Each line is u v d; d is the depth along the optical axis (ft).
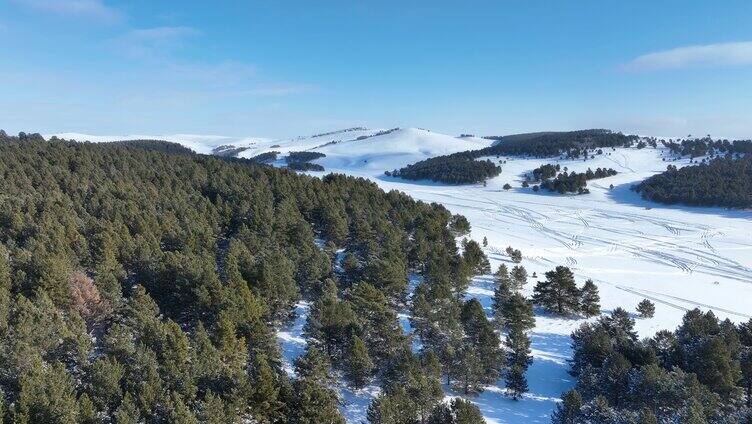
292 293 201.46
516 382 172.35
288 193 362.53
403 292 230.27
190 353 138.72
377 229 302.86
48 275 164.55
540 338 227.61
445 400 165.27
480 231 495.41
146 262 205.98
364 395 164.04
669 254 434.71
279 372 146.82
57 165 355.97
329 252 273.54
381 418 126.21
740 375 159.63
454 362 173.06
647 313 262.88
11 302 148.05
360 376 161.79
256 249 247.29
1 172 309.22
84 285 169.78
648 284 339.77
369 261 247.50
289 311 205.16
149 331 143.54
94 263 203.21
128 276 207.41
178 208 295.89
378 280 224.12
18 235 223.51
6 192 273.95
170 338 137.08
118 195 306.35
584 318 253.03
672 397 142.31
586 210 653.30
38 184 308.19
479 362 172.24
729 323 203.21
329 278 224.33
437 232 316.60
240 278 190.80
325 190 391.65
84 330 150.20
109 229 223.10
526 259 388.16
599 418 139.23
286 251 246.68
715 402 140.97
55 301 162.50
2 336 130.11
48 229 216.95
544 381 189.67
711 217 598.75
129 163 412.77
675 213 626.23
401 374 151.33
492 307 245.04
